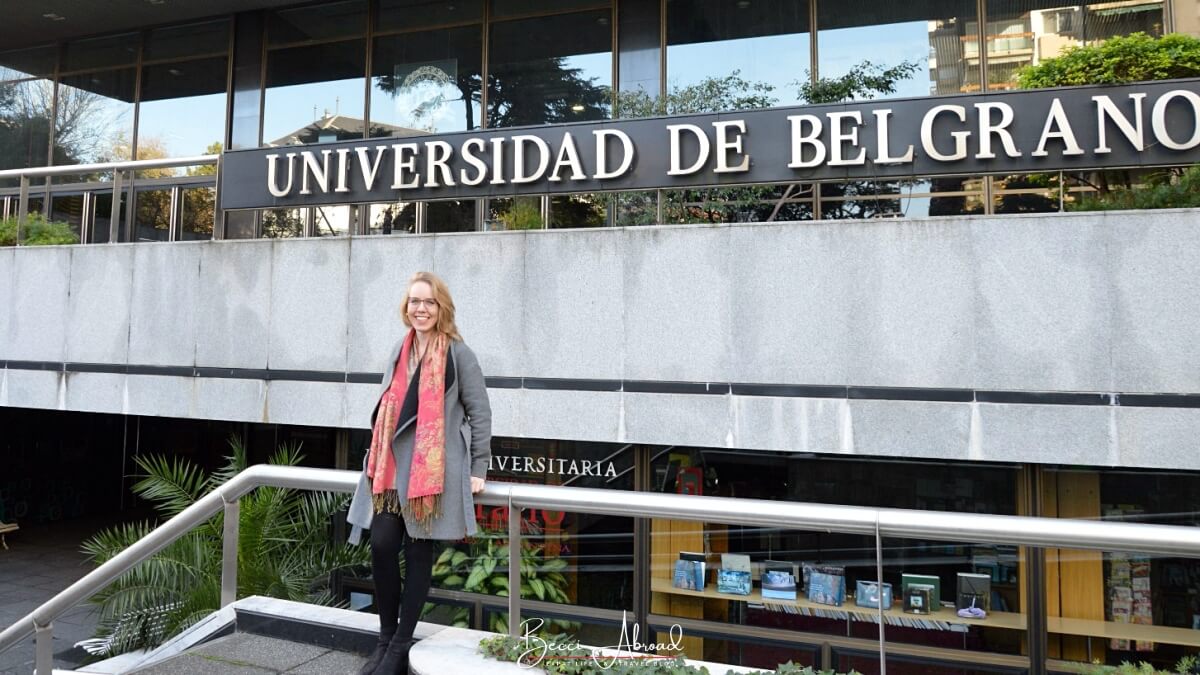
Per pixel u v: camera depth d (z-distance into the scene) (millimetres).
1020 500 5918
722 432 5785
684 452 6648
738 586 6465
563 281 6230
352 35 11695
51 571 10789
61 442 14844
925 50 9344
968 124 5379
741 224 5824
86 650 6770
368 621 3432
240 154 7195
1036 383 5199
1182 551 2082
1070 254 5180
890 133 5516
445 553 7250
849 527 2418
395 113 11375
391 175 6629
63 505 14742
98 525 14055
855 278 5566
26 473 14102
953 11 9320
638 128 6055
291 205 6953
